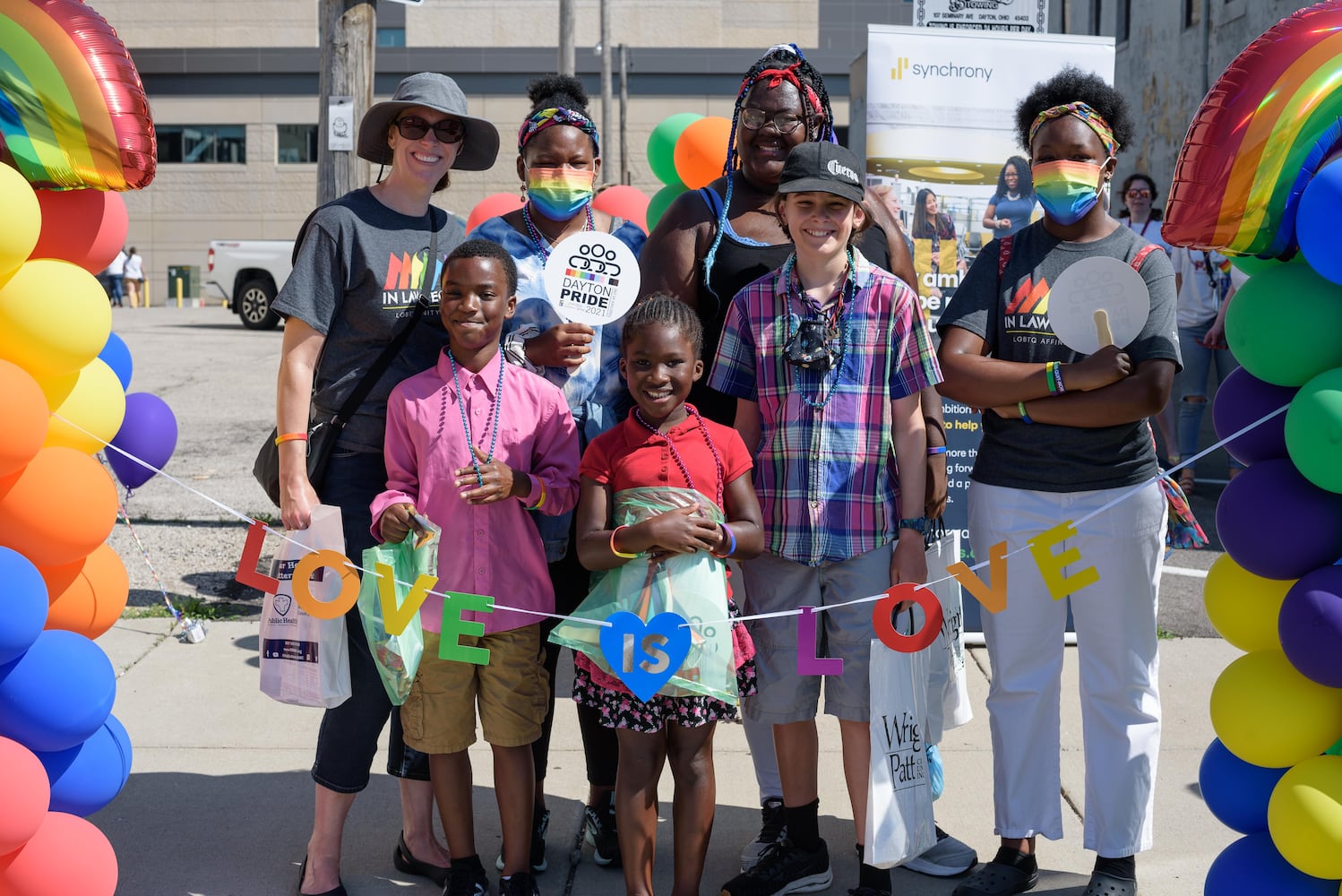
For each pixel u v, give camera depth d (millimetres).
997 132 5621
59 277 2779
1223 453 10414
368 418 3637
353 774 3584
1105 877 3566
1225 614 3039
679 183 6215
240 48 36406
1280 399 2930
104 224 3002
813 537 3439
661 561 3264
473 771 4555
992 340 3604
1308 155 2711
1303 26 2791
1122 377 3324
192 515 8383
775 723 3578
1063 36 5633
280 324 21812
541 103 3873
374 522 3400
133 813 4176
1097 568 3479
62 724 2766
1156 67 17422
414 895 3670
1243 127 2756
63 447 2908
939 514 3709
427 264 3664
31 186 2830
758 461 3531
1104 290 3311
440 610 3396
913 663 3402
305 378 3549
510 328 3879
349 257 3570
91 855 2891
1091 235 3553
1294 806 2748
